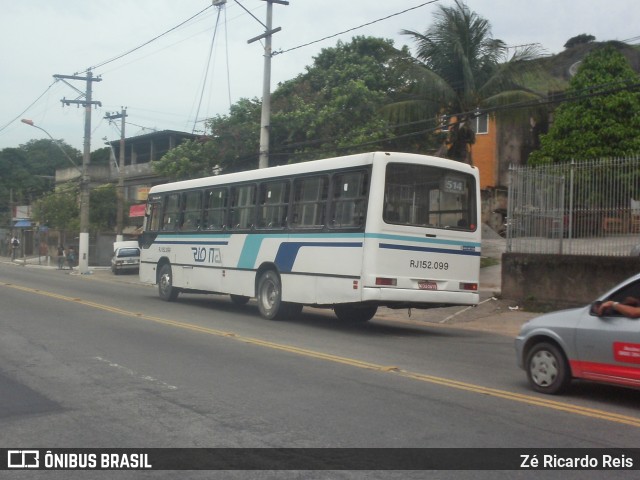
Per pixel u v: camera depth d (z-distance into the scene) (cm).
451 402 788
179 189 2033
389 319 1811
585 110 2645
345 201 1398
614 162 1686
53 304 1903
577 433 666
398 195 1358
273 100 3300
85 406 770
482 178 3606
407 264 1360
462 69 2416
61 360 1047
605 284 1683
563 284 1767
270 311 1603
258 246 1641
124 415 731
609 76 2634
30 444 637
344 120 3052
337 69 3381
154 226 2156
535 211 1848
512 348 1270
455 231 1421
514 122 2436
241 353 1116
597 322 787
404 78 2598
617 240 1675
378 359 1081
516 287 1869
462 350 1223
